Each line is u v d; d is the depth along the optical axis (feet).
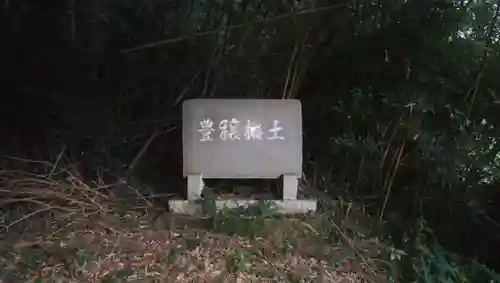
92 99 20.68
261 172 15.14
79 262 12.64
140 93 20.75
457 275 13.05
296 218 15.17
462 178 15.53
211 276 12.51
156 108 20.62
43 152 18.75
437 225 15.64
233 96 20.65
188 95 20.74
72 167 17.48
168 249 13.47
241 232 14.24
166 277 12.37
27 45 20.81
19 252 13.02
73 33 20.59
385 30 16.83
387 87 16.79
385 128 16.49
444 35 16.25
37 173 17.17
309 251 13.79
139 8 20.25
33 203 15.53
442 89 15.97
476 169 15.43
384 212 16.42
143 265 12.81
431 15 16.24
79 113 20.26
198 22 20.26
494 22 16.26
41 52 20.86
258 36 20.12
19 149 19.01
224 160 15.03
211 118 15.10
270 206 15.28
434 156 15.66
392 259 13.55
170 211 15.24
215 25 20.22
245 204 15.28
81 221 14.69
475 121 15.74
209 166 15.02
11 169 17.43
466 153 15.37
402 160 16.46
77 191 16.16
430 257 13.55
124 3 20.18
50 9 20.47
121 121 20.11
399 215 16.22
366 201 16.93
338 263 13.50
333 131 18.16
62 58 20.86
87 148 18.88
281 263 13.23
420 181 16.05
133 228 14.48
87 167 17.97
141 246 13.58
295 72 19.72
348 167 17.57
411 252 13.79
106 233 14.19
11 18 20.42
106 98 20.72
